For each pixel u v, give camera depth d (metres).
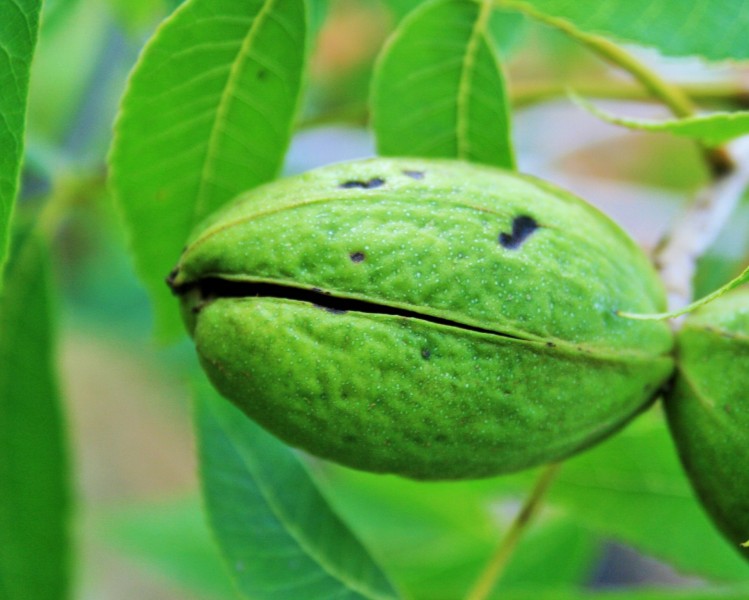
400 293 0.25
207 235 0.25
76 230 0.38
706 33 0.26
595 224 0.26
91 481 0.50
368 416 0.25
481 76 0.27
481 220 0.25
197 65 0.26
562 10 0.26
